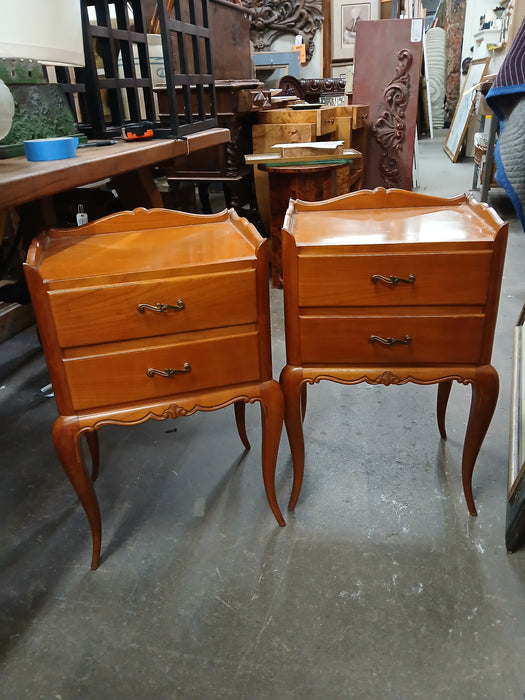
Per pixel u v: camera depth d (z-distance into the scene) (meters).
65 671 0.98
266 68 4.70
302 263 1.08
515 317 2.32
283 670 0.97
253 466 1.50
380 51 3.70
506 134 1.15
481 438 1.21
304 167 2.49
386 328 1.12
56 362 1.01
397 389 1.84
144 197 1.62
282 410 1.15
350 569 1.16
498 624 1.03
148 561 1.21
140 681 0.96
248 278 1.03
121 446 1.61
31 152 1.12
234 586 1.14
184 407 1.09
